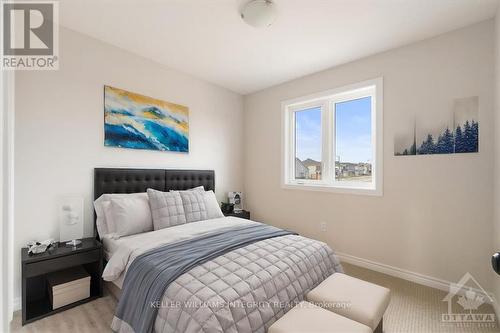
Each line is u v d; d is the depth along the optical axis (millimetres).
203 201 2961
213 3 1964
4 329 578
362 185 3010
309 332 1149
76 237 2219
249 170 4168
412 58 2527
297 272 1655
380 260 2742
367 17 2119
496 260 1360
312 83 3357
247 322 1211
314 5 1971
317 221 3303
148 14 2102
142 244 1957
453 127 2281
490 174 2102
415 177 2502
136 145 2797
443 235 2340
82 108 2398
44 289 2113
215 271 1478
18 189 2021
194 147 3475
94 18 2160
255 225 2576
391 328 1766
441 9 2004
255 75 3422
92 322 1798
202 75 3424
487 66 2117
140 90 2852
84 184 2408
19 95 2037
